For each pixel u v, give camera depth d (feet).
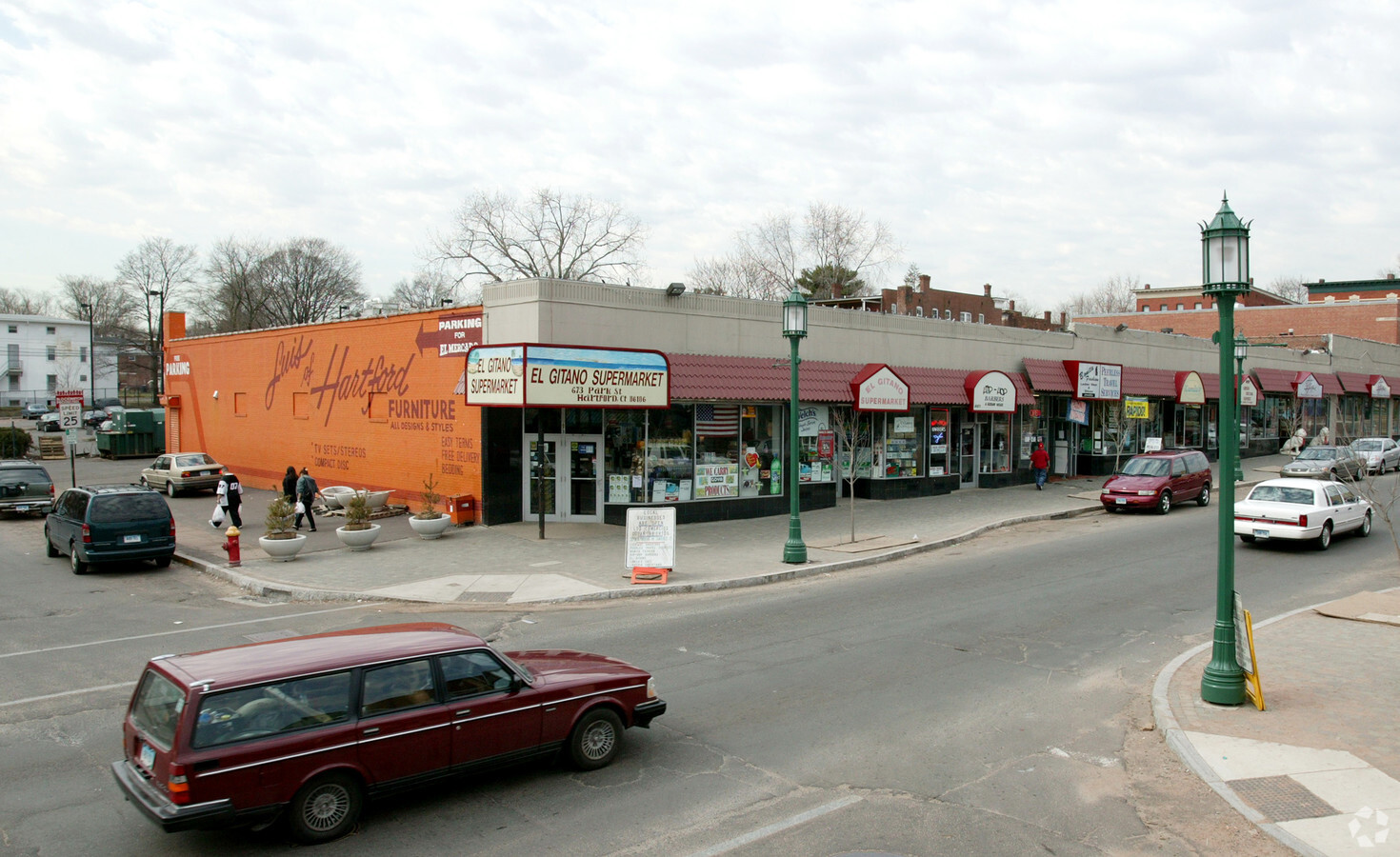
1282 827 22.09
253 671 22.07
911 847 21.75
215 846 22.15
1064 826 22.95
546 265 181.68
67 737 30.25
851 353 91.35
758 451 84.38
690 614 47.62
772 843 22.03
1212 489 102.01
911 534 73.20
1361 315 206.90
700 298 79.97
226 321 282.77
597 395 70.49
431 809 24.09
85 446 194.70
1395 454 126.41
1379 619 43.14
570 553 65.57
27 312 405.80
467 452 79.66
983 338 105.91
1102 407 122.01
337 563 63.67
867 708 32.09
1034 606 48.14
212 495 112.47
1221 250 31.99
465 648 24.90
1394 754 26.55
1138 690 34.09
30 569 65.98
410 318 87.20
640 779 26.08
